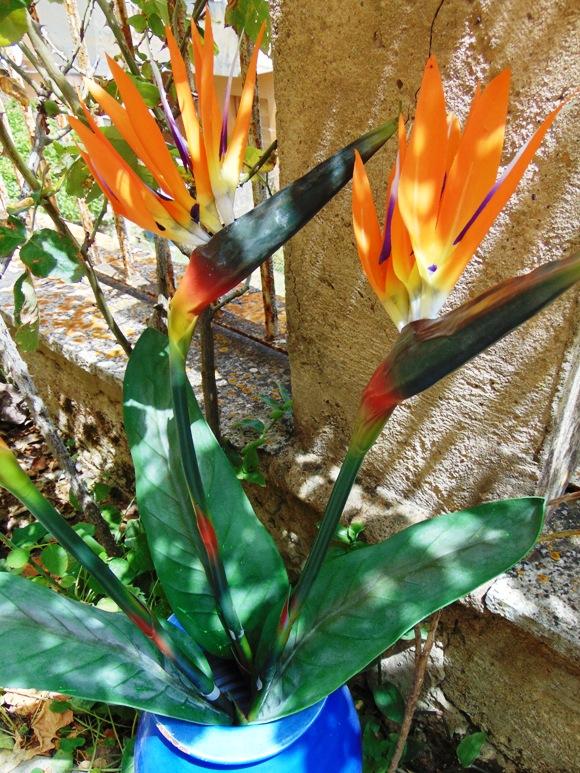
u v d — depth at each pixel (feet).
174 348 1.42
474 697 2.69
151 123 1.29
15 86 3.05
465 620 2.51
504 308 1.04
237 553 2.30
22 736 3.08
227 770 1.91
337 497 1.52
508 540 1.76
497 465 2.30
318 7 1.96
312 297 2.56
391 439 2.60
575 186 1.71
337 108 2.08
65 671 1.82
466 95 1.80
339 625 1.89
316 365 2.72
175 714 1.87
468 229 1.18
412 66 1.85
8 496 4.39
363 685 3.16
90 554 1.64
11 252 2.59
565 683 2.32
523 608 2.23
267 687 1.93
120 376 3.68
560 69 1.60
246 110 1.37
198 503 1.67
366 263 1.23
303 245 2.47
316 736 2.02
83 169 2.52
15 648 1.83
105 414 4.17
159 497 2.34
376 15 1.85
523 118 1.72
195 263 1.30
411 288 1.24
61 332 4.14
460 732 2.84
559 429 2.14
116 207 1.33
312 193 1.24
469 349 1.11
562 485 2.59
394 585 1.85
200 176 1.36
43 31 2.83
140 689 1.87
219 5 3.53
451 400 2.31
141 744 2.16
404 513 2.66
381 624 1.81
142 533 3.36
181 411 1.52
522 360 2.04
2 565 3.06
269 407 3.34
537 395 2.07
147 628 1.79
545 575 2.32
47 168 2.64
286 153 2.33
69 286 4.73
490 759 2.80
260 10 2.58
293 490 2.90
